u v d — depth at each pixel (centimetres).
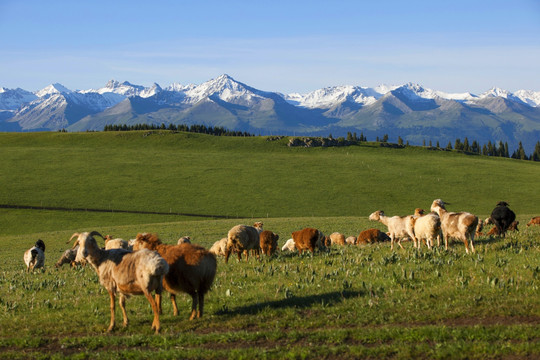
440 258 1661
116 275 1202
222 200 10281
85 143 16700
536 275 1364
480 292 1274
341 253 2041
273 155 15412
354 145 17550
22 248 4959
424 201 10400
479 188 11519
